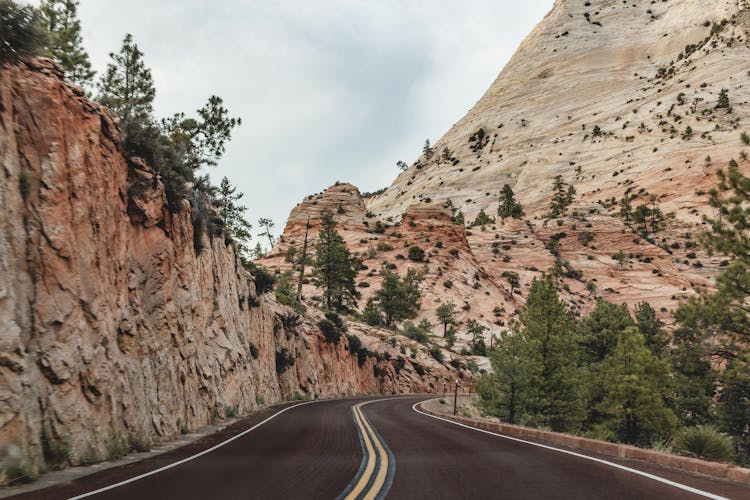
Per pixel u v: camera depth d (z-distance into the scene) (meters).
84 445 10.68
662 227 150.12
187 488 7.50
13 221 10.47
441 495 6.90
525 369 30.77
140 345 15.44
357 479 8.15
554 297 32.56
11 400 8.98
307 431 17.58
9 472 8.23
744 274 18.91
